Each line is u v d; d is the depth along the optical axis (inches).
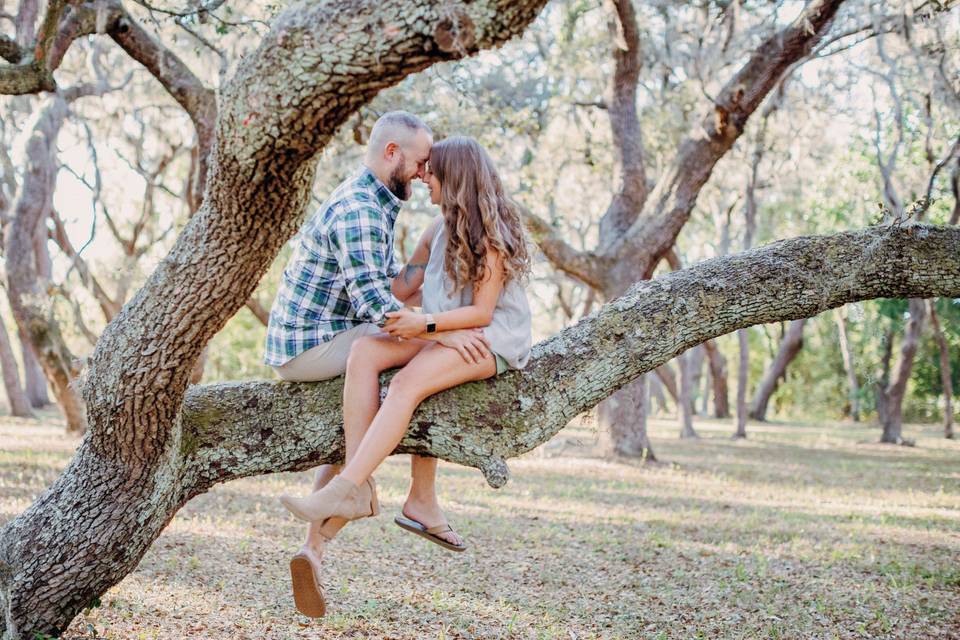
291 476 449.4
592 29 616.1
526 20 95.1
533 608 222.1
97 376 140.0
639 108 673.6
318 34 101.5
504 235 137.8
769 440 892.0
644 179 578.2
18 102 649.6
